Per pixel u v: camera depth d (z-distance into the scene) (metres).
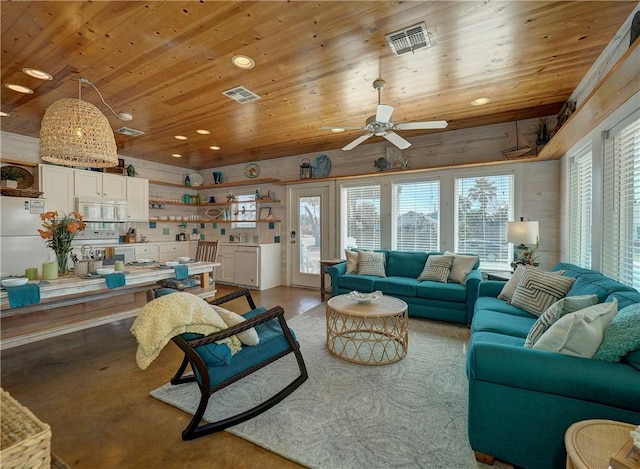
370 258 4.36
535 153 3.70
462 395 2.04
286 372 2.37
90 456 1.53
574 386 1.25
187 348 1.62
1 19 1.88
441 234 4.42
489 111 3.54
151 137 4.47
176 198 6.60
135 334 1.59
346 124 3.94
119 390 2.13
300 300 4.77
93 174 4.82
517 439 1.36
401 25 1.98
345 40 2.14
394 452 1.54
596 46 2.23
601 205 2.52
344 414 1.84
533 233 3.20
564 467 1.27
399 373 2.34
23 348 2.84
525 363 1.34
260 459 1.51
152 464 1.48
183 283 3.73
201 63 2.44
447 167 4.21
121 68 2.50
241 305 4.53
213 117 3.65
